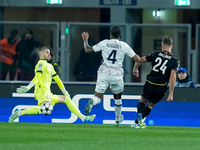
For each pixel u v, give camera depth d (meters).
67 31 37.16
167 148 15.22
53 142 16.41
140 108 23.41
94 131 21.33
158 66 22.78
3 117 28.41
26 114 27.56
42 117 28.28
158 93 23.14
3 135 18.72
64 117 28.17
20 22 37.34
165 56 22.75
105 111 27.94
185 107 27.67
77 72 37.09
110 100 27.92
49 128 22.97
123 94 27.88
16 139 17.25
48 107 24.00
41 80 24.19
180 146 15.94
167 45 22.89
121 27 37.06
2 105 28.42
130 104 27.81
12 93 28.42
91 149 14.45
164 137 19.17
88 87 28.03
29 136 18.45
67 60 37.12
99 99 23.27
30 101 28.33
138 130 22.44
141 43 37.19
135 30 37.19
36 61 37.44
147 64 36.31
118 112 25.00
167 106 27.73
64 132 20.58
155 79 22.91
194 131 23.33
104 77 23.02
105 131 21.39
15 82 28.64
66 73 37.09
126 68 36.19
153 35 37.25
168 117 27.70
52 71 25.00
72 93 28.08
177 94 27.72
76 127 24.06
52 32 37.38
